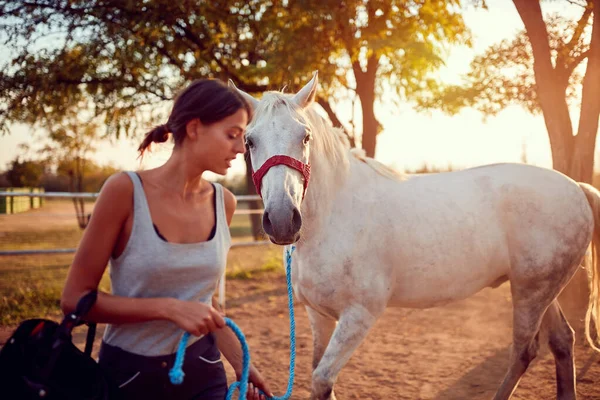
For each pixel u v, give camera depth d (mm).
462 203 2799
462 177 2975
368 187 2656
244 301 6262
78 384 1161
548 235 2818
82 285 1146
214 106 1243
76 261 1152
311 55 8312
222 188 1437
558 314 2951
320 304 2523
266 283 7395
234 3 9109
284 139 2168
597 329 3123
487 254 2801
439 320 5059
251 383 1511
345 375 3635
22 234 15234
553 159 5301
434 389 3318
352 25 8164
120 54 9758
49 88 9859
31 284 7066
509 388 2811
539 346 2928
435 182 2887
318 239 2477
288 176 2125
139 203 1198
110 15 9430
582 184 3127
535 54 5293
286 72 8414
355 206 2561
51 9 9453
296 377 3643
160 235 1220
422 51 8070
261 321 5312
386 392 3297
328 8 7676
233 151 1285
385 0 7836
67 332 1082
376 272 2533
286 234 2045
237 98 1286
